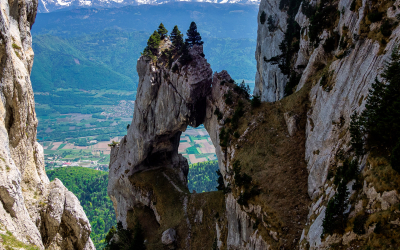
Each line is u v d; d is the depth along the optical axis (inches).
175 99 3971.5
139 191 4375.0
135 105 4510.3
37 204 1642.5
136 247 3501.5
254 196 2257.6
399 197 1223.5
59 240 1705.2
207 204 3550.7
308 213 1953.7
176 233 3516.2
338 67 2103.8
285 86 3678.6
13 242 1153.4
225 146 3157.0
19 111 1571.1
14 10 1748.3
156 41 4379.9
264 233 2049.7
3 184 1248.2
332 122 1996.8
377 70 1669.5
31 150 1804.9
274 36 4357.8
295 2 4077.3
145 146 4384.8
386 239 1188.5
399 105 1371.8
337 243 1401.3
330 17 2706.7
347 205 1444.4
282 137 2662.4
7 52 1440.7
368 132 1521.9
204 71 3863.2
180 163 4849.9
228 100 3481.8
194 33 4121.6
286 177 2284.7
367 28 1930.4
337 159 1823.3
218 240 2834.6
